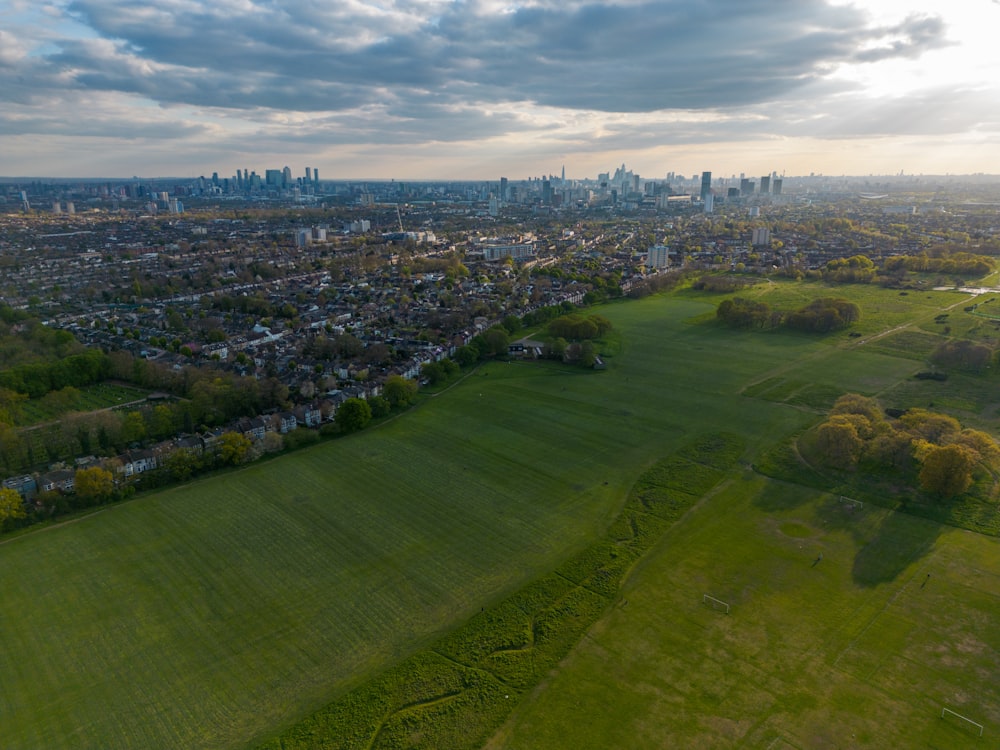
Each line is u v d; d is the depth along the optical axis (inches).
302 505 6737.2
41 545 6077.8
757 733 3934.5
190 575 5600.4
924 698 4183.1
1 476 7377.0
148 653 4722.0
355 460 7790.4
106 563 5787.4
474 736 3971.5
